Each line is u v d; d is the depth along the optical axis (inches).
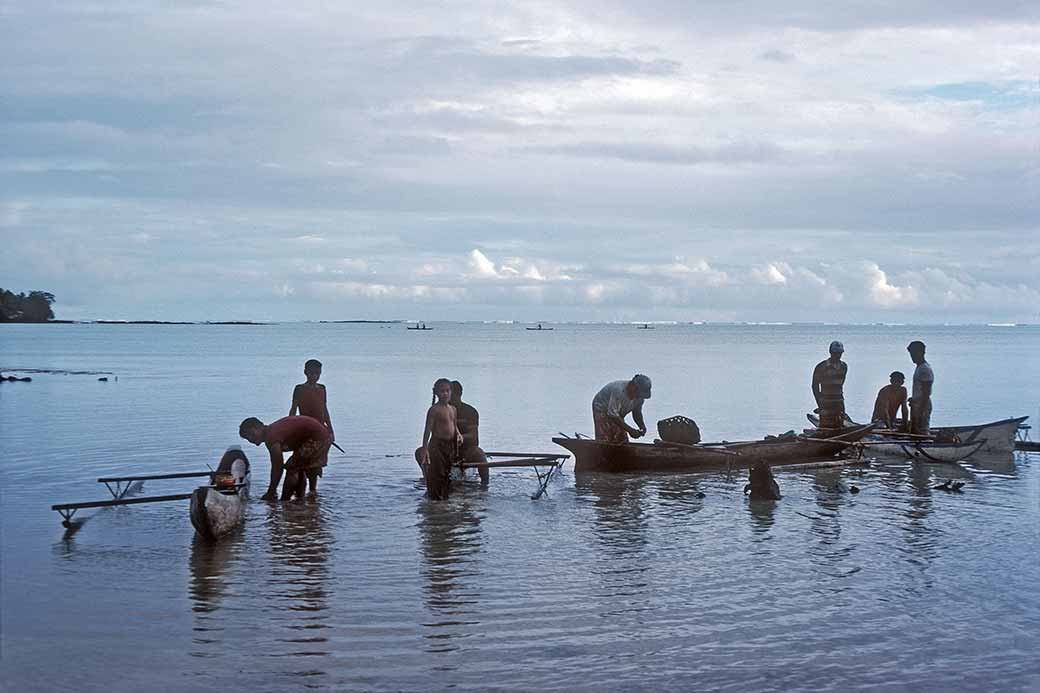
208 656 343.3
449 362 3024.1
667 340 6968.5
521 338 7603.4
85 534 534.0
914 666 338.0
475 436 708.7
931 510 611.8
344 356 3590.1
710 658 344.5
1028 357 3612.2
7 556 482.3
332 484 714.2
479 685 319.9
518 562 474.0
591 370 2479.1
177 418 1219.2
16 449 901.8
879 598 414.0
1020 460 861.8
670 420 813.9
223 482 546.6
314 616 387.5
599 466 774.5
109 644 354.6
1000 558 482.3
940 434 890.1
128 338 7209.6
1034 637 366.3
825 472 784.3
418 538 526.6
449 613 392.2
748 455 796.6
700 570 459.2
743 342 6264.8
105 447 918.4
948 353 4128.9
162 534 534.9
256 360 3248.0
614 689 317.4
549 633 369.4
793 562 474.3
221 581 437.1
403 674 328.5
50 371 2442.2
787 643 359.3
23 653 345.1
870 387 1915.6
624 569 460.1
